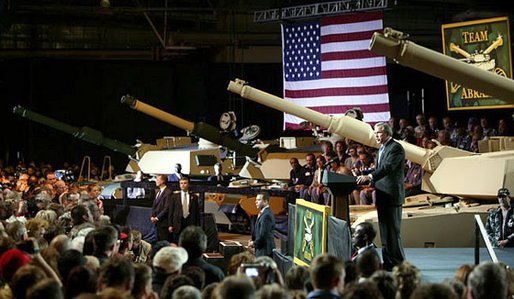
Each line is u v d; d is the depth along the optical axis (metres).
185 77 39.34
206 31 37.53
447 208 18.31
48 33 38.94
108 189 27.45
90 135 28.58
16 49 38.09
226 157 27.38
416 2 35.19
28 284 7.52
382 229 12.83
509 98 12.17
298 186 22.28
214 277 10.46
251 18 37.78
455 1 34.50
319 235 13.96
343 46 27.67
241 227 24.86
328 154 22.31
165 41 36.28
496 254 15.05
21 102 39.31
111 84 39.56
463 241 17.48
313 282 7.43
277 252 17.28
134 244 14.20
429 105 36.25
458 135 25.81
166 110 39.53
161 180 21.48
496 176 17.34
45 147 39.88
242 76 36.75
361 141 18.05
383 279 7.54
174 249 9.34
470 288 6.95
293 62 28.56
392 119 26.88
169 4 38.16
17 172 32.38
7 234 11.79
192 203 21.20
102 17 38.97
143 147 29.30
